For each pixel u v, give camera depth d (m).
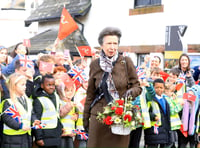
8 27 19.02
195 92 6.62
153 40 12.04
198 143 6.82
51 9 15.73
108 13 13.50
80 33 14.05
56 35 14.69
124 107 3.72
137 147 6.01
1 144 4.89
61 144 5.57
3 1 19.08
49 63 5.96
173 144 6.58
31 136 5.18
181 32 9.14
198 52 10.76
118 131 3.71
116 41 3.85
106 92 3.82
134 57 12.59
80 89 6.18
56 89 5.76
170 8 11.59
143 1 12.56
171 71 7.26
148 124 5.73
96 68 3.91
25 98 5.04
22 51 6.54
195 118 6.70
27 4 18.95
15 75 4.92
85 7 13.96
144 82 5.47
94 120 3.89
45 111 5.17
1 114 4.79
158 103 6.02
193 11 11.00
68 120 5.68
